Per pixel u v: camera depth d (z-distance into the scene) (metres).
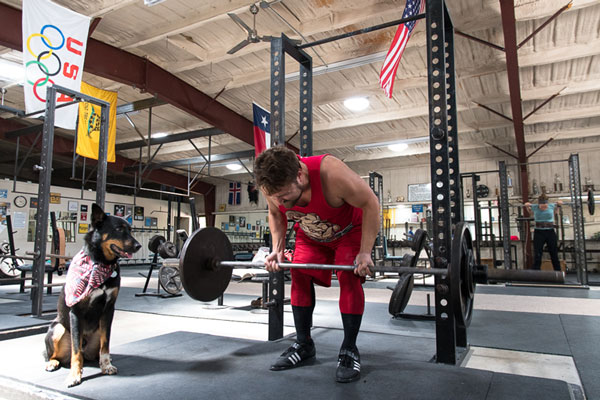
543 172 10.93
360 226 1.87
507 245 6.64
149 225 14.26
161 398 1.50
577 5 4.99
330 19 5.87
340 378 1.63
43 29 4.14
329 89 8.27
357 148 10.43
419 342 2.42
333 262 2.06
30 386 1.69
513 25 4.89
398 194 12.70
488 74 7.16
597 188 10.25
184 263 1.89
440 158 2.00
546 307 3.98
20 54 6.66
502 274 1.74
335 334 2.64
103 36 6.43
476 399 1.43
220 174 14.59
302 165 1.62
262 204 14.91
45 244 3.33
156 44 6.84
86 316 1.79
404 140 9.79
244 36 6.52
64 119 4.54
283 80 2.67
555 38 6.24
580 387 1.65
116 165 11.92
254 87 8.40
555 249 6.67
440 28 2.04
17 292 5.30
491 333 2.73
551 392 1.49
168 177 13.87
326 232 1.84
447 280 1.93
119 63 6.70
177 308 4.00
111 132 6.89
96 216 1.78
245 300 4.61
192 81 8.08
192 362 1.96
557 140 10.45
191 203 4.30
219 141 11.39
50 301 4.21
